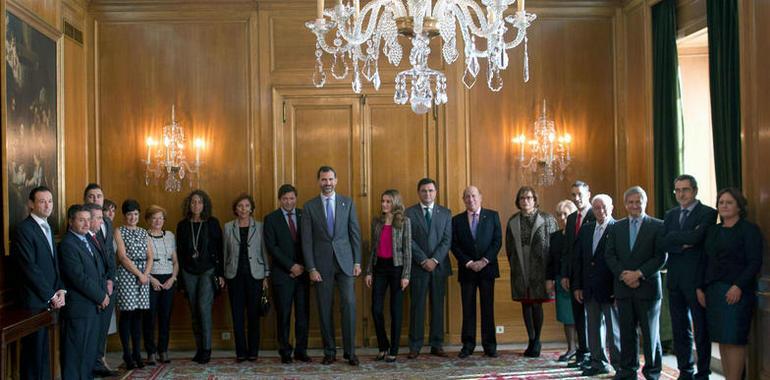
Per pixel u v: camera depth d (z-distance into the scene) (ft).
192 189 25.96
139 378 21.43
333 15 14.96
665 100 23.76
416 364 22.88
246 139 26.16
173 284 23.52
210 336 23.68
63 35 23.57
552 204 26.63
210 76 26.13
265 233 23.67
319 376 21.49
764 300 17.42
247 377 21.47
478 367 22.27
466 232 23.84
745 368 18.08
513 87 26.66
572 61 26.84
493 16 15.78
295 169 26.30
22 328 16.21
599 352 20.77
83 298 18.88
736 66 19.58
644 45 25.18
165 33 26.09
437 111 26.50
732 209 17.34
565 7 26.81
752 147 18.13
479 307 26.37
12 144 19.33
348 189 26.35
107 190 25.80
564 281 21.76
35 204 18.54
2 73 18.70
